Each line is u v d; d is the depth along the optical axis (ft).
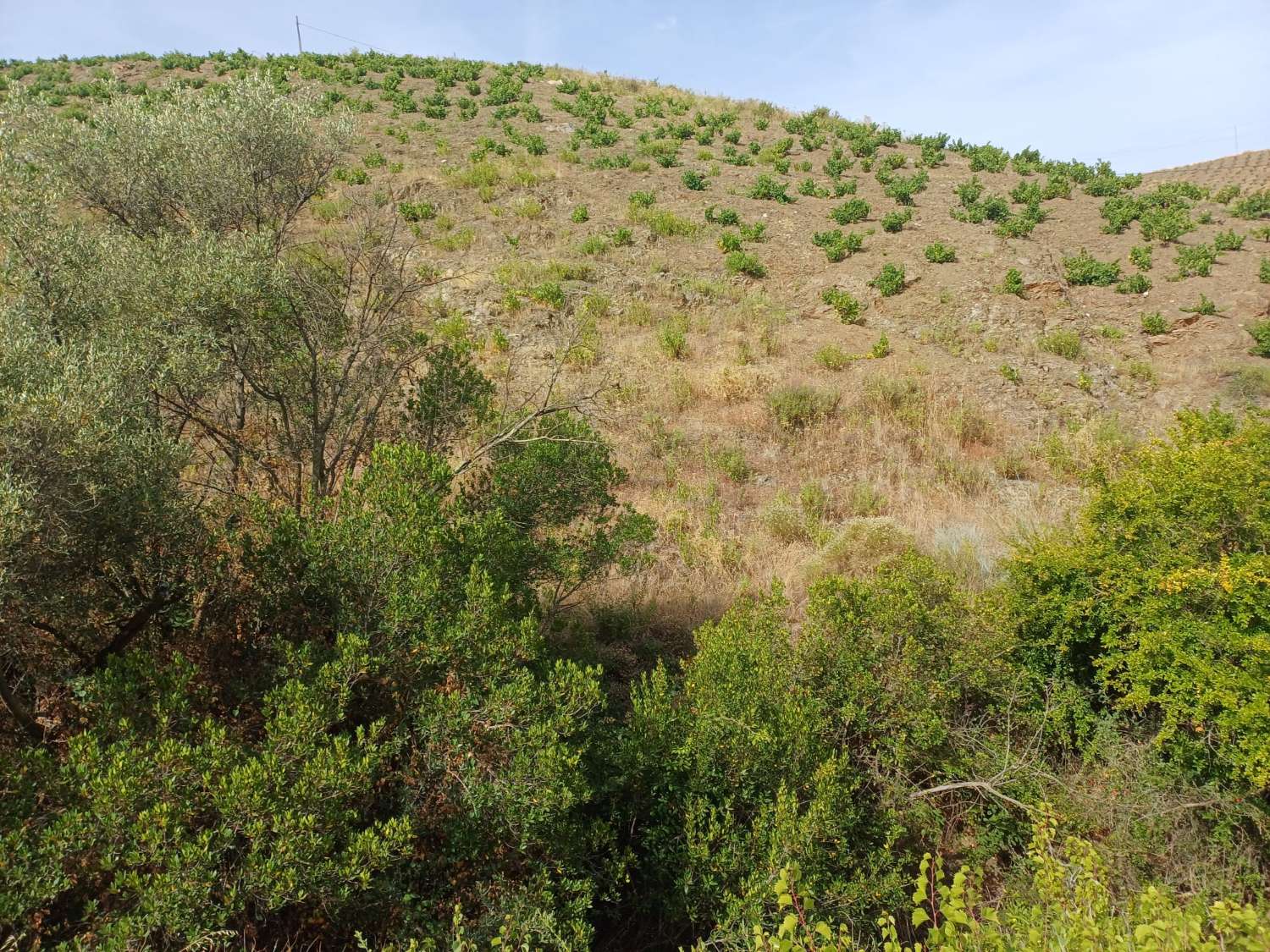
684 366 40.27
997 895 13.47
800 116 91.40
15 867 7.77
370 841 9.17
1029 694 15.66
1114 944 8.14
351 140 20.85
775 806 12.22
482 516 16.26
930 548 23.30
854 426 35.45
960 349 44.09
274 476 17.17
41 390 10.91
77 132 17.70
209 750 9.43
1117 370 43.42
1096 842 13.43
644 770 12.91
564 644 18.40
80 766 8.52
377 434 19.22
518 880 10.87
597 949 12.10
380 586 12.34
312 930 10.28
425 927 10.06
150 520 11.82
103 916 8.64
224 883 8.58
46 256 14.56
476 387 19.79
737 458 31.65
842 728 14.75
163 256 15.43
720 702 13.44
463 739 10.78
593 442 19.04
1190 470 15.99
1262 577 13.74
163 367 14.16
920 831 13.88
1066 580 16.75
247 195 18.85
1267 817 12.69
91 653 12.61
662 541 25.88
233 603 13.19
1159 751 14.26
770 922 11.10
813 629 15.89
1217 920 7.79
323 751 9.37
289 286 16.34
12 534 9.40
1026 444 34.37
